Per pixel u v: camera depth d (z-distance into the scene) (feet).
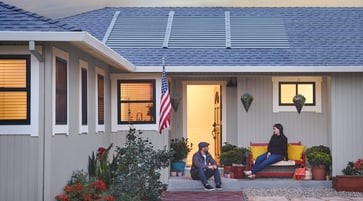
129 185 31.01
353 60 45.27
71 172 31.94
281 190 41.96
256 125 49.42
